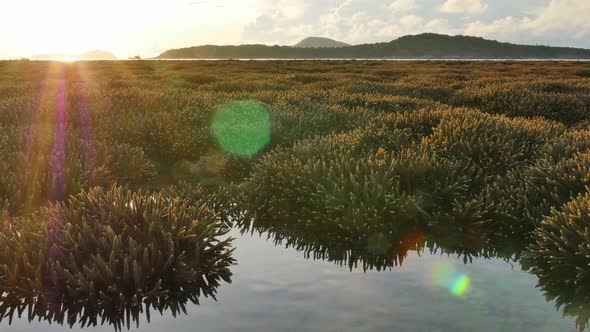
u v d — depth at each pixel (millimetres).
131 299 3916
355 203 5660
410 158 6551
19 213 6191
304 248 5223
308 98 15016
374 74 38406
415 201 5820
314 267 4562
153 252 4230
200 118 11195
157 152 9766
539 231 4996
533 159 7035
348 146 7605
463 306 3650
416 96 19375
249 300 3793
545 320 3484
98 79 28375
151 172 8492
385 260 4816
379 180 5980
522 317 3506
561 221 4793
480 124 7883
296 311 3557
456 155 7078
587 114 13445
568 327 3395
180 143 9516
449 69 45375
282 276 4312
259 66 51656
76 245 4230
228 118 11250
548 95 15078
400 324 3324
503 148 7016
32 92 17594
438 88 21172
